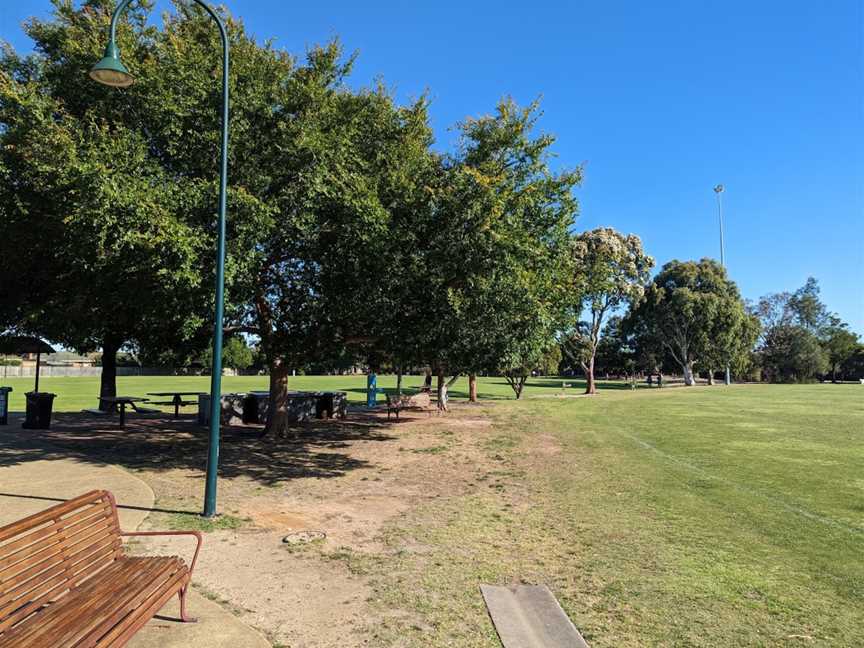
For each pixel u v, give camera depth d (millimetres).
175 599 4934
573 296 13258
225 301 9508
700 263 64625
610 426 20766
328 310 12500
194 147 10094
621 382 76875
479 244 10133
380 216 10117
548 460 13344
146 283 9602
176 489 9070
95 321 12836
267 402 19047
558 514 8430
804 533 7625
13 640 3113
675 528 7781
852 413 26359
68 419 18969
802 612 5055
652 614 4941
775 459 13719
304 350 13805
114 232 8297
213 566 5770
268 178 10266
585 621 4770
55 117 10461
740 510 8812
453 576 5738
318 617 4676
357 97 13273
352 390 40531
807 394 43594
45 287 13648
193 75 9781
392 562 6086
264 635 4312
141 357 19578
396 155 12492
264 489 9430
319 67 12461
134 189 8336
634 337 71062
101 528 4355
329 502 8727
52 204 9516
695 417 24375
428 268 10969
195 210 9188
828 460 13594
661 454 14398
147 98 9734
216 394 7652
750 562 6414
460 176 10586
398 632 4438
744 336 64312
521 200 10672
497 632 4473
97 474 9875
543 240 12242
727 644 4406
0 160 9414
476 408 27359
